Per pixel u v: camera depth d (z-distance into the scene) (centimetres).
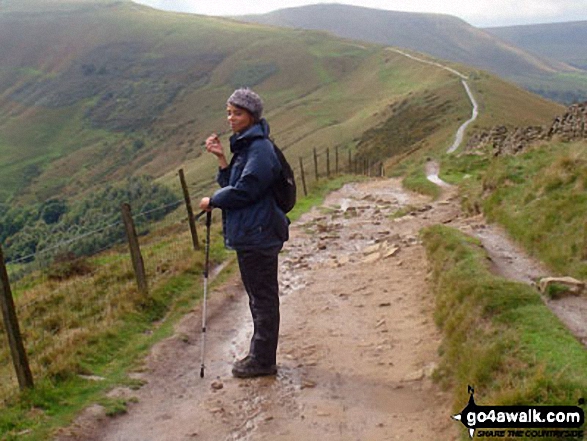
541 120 11338
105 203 13862
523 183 1427
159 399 719
